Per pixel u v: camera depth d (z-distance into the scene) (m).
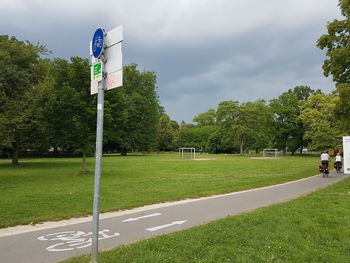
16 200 10.90
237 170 26.08
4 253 5.58
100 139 4.39
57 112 21.08
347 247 5.41
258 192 13.44
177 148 103.25
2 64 22.23
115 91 22.16
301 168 28.70
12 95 23.72
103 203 10.42
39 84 26.69
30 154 58.47
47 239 6.44
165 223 7.79
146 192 12.99
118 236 6.62
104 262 4.63
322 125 56.62
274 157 59.50
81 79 20.89
